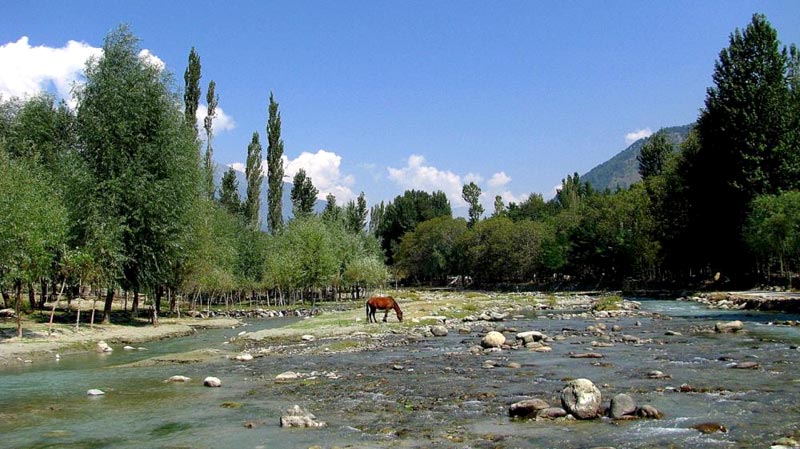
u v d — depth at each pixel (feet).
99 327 150.82
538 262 440.45
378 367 81.97
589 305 235.81
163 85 160.66
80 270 137.18
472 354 92.94
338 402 58.75
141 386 71.77
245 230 323.98
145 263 154.92
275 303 290.35
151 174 153.79
